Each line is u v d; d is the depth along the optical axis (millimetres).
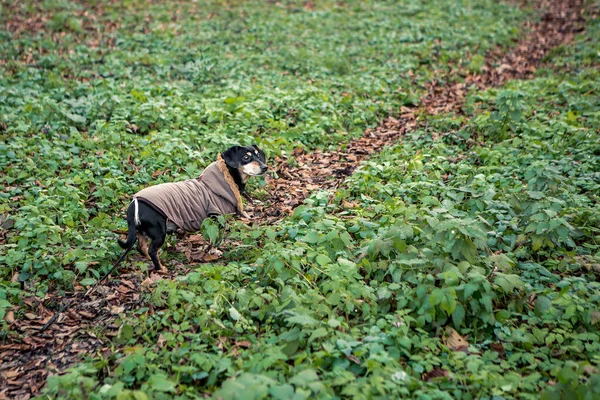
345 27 16281
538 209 6172
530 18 16734
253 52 14062
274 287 5492
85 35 14578
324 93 11156
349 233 6379
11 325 5203
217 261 6258
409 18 16844
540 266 5691
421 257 5383
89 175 7699
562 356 4680
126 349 4645
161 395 4129
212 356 4500
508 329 4910
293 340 4641
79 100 10305
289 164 8797
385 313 5078
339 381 4004
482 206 6617
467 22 16172
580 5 17344
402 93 11555
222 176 6312
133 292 5738
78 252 5965
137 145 8680
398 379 4109
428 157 8695
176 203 5902
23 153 8234
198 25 15906
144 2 17547
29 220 6305
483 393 4203
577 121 9898
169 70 12500
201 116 9844
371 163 7906
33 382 4594
